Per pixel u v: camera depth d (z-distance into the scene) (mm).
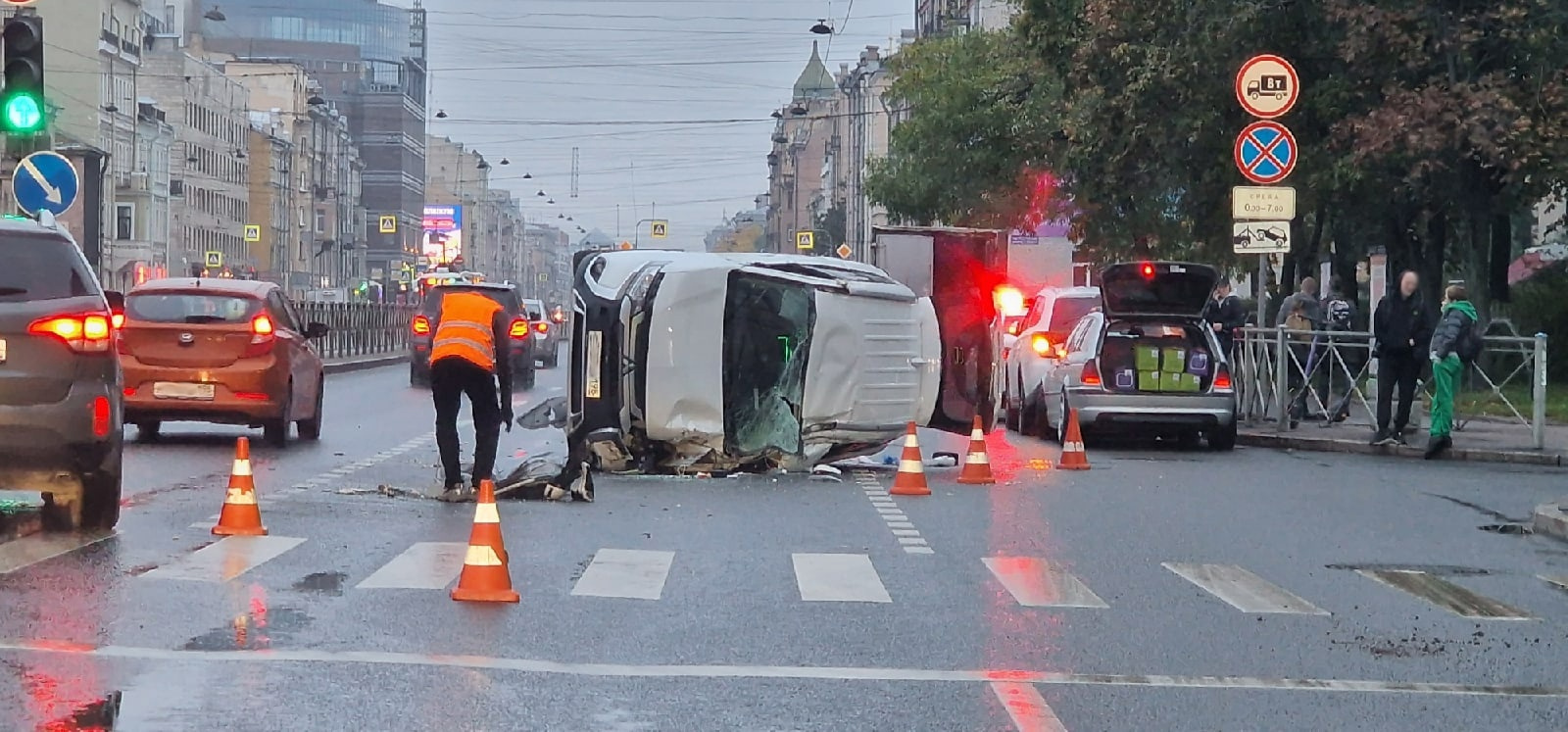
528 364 39188
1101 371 22312
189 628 9000
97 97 84875
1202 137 31719
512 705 7543
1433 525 14969
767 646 9039
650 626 9508
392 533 12945
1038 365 24969
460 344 15273
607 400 17828
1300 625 10070
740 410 18203
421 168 173500
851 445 18797
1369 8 29156
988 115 47875
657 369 17703
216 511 13992
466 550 12086
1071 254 48000
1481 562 12836
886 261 22516
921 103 50531
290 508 14414
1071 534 13922
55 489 12938
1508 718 7820
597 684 8016
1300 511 15867
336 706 7418
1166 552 13031
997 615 10125
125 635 8758
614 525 13836
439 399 15438
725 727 7266
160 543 12078
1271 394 25922
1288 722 7637
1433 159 29125
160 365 20000
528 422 25016
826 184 132375
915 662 8695
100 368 12234
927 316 19578
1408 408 22516
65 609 9438
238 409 20109
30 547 11766
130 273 86875
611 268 18422
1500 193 31188
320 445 21203
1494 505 16531
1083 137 33531
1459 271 45156
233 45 179250
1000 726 7395
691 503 15531
